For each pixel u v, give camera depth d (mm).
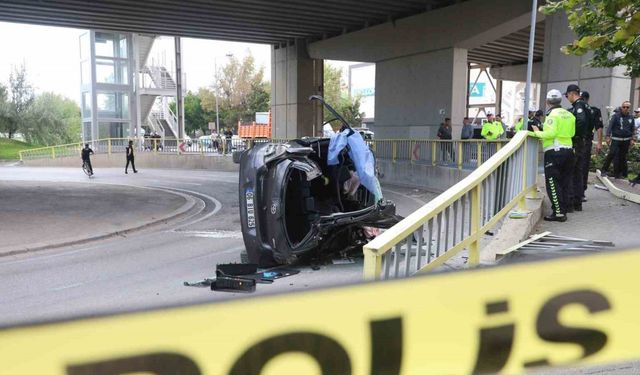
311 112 28594
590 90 14484
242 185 5895
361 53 24594
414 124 22078
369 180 6398
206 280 5809
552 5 5801
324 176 6672
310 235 5820
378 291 1904
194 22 23672
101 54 32875
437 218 3826
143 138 31688
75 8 21031
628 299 2230
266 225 5750
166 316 1652
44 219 10672
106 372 1598
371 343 1895
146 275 6402
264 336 1763
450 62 20078
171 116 50781
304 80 28203
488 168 4969
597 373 3104
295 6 20828
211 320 1700
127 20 23375
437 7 20422
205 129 74625
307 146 6531
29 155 35969
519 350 2113
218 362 1713
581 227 6477
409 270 3381
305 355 1813
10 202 13117
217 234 9430
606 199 8531
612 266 2215
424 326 1966
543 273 2137
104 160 30875
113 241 8898
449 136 17656
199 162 28422
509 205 5871
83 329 1572
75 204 12930
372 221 6184
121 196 14602
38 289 5859
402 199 13648
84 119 34531
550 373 3062
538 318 2133
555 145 6684
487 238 6422
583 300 2184
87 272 6645
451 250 4156
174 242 8695
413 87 22031
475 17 18797
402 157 17812
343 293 1854
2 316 4805
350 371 1869
